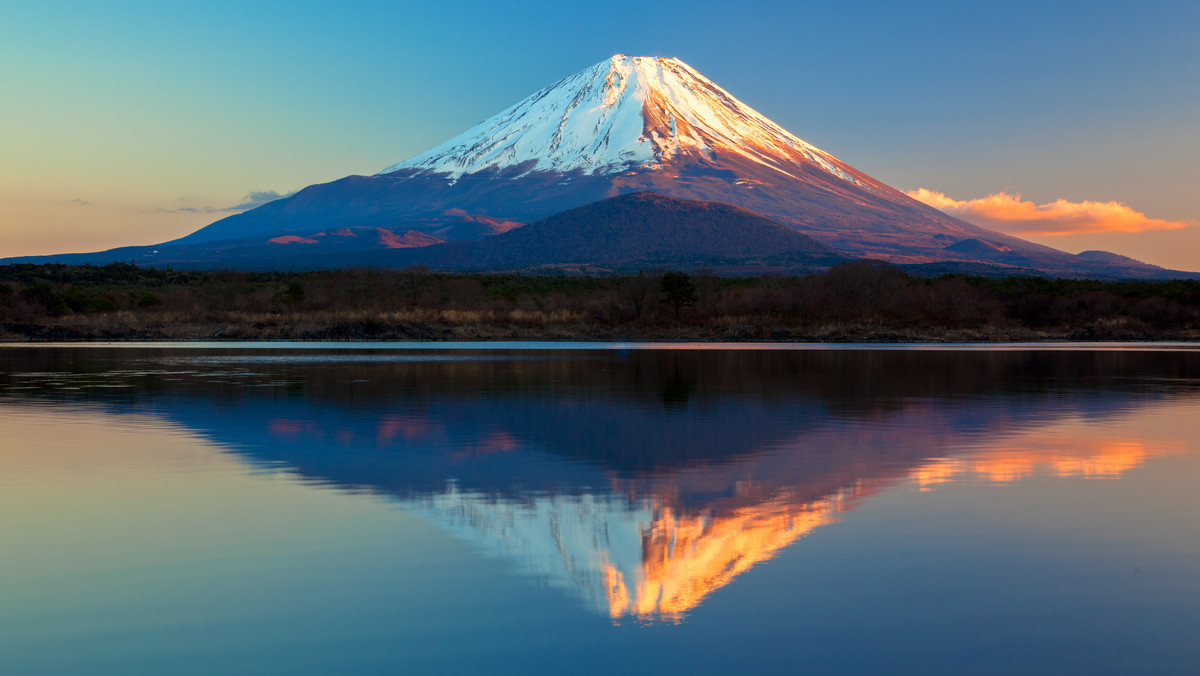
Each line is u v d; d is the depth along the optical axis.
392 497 12.40
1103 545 10.09
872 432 18.59
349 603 8.25
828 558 9.61
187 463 14.89
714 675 6.86
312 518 11.22
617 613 8.04
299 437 17.70
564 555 9.70
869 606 8.21
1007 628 7.73
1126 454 16.00
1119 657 7.18
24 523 10.94
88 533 10.48
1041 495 12.64
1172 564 9.40
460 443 17.02
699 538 10.38
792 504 12.06
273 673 6.88
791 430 18.86
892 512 11.62
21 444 16.80
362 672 6.89
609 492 12.77
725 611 8.09
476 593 8.52
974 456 15.71
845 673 6.90
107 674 6.85
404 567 9.27
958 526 10.90
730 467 14.64
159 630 7.64
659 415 21.16
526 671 6.91
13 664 7.00
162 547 9.92
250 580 8.85
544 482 13.45
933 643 7.43
